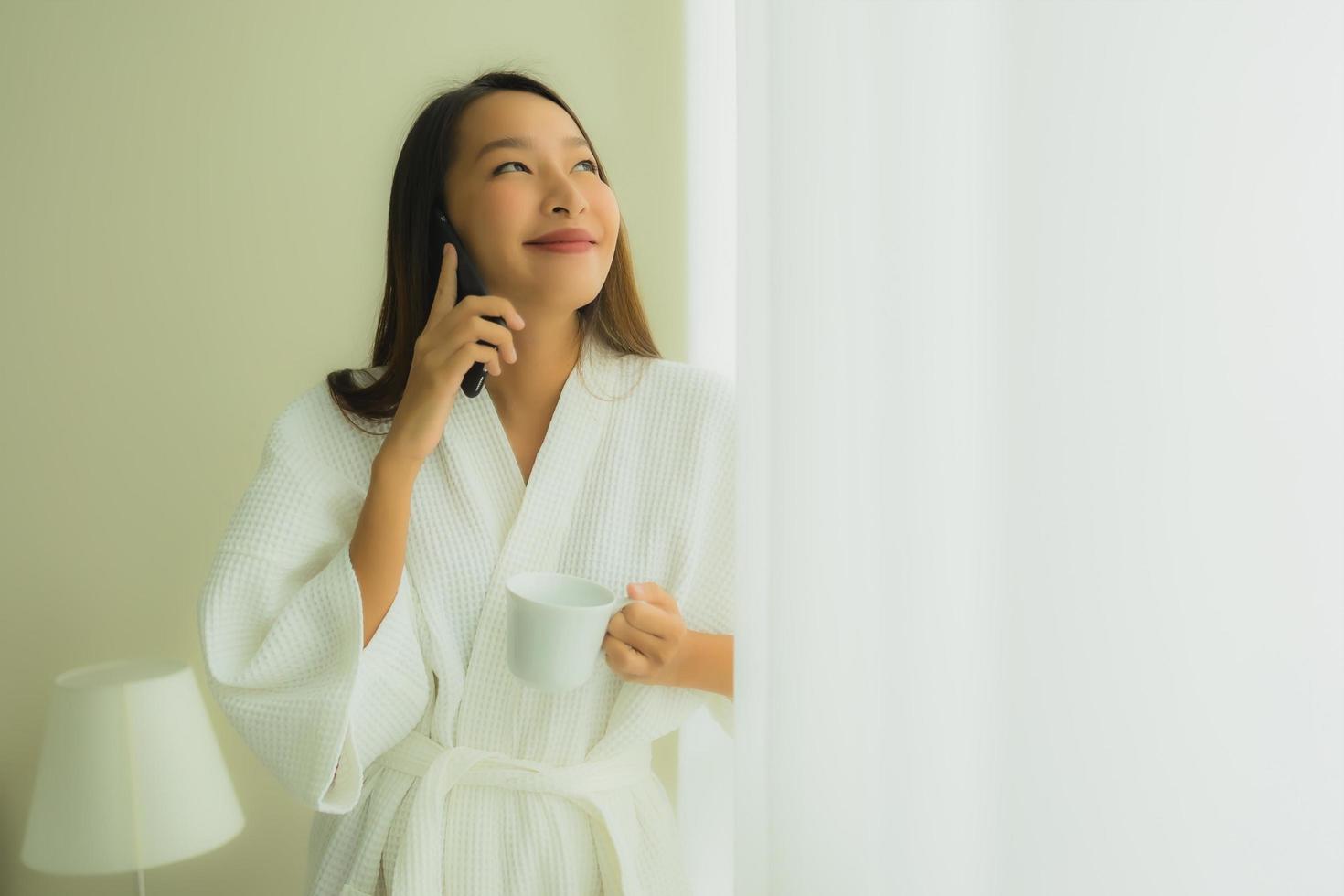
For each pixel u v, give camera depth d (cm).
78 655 160
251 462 160
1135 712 41
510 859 86
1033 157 43
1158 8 39
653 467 94
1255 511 38
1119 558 41
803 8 55
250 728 84
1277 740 37
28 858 142
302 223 159
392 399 95
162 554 159
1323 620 36
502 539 92
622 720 90
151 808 142
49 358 157
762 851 63
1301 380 36
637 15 159
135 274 157
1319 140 35
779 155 57
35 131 155
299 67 158
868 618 54
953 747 49
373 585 84
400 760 90
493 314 86
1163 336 40
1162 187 39
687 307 162
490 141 90
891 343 50
